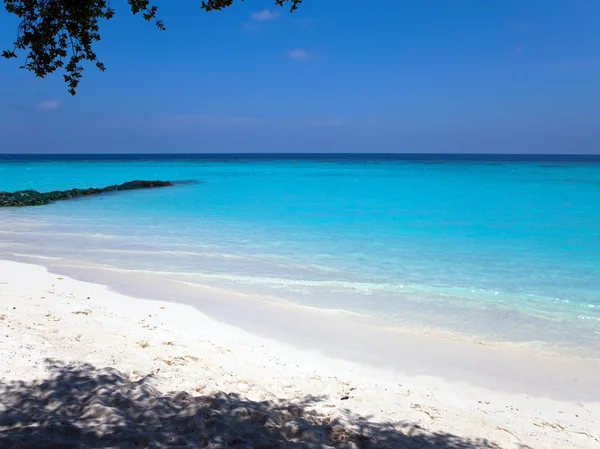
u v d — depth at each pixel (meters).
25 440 4.03
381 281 11.51
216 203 27.39
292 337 8.27
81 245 15.32
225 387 6.05
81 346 6.91
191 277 11.71
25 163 94.12
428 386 6.71
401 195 32.22
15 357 6.10
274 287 11.02
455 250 14.87
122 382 5.64
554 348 7.99
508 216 22.28
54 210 24.23
